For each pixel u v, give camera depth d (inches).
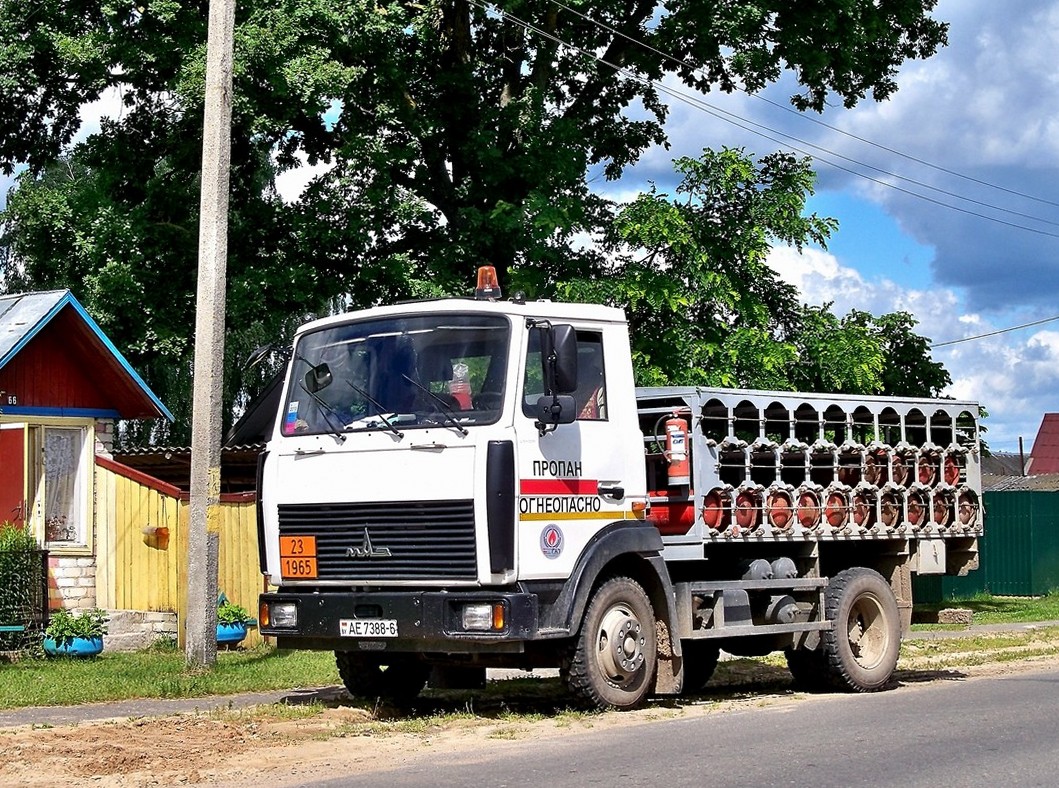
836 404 525.0
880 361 1038.4
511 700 505.7
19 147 1113.4
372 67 1056.8
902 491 547.5
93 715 475.8
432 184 1175.6
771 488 499.8
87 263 1051.3
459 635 411.8
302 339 463.8
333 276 1114.1
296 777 335.0
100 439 797.9
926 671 611.5
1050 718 415.8
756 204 1003.9
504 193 1134.4
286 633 444.8
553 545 425.7
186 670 595.5
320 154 1167.0
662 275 998.4
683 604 470.3
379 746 381.7
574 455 436.5
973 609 1112.8
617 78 1234.6
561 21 1185.4
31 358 761.6
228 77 628.1
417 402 430.9
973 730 391.5
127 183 1133.7
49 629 671.1
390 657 482.9
